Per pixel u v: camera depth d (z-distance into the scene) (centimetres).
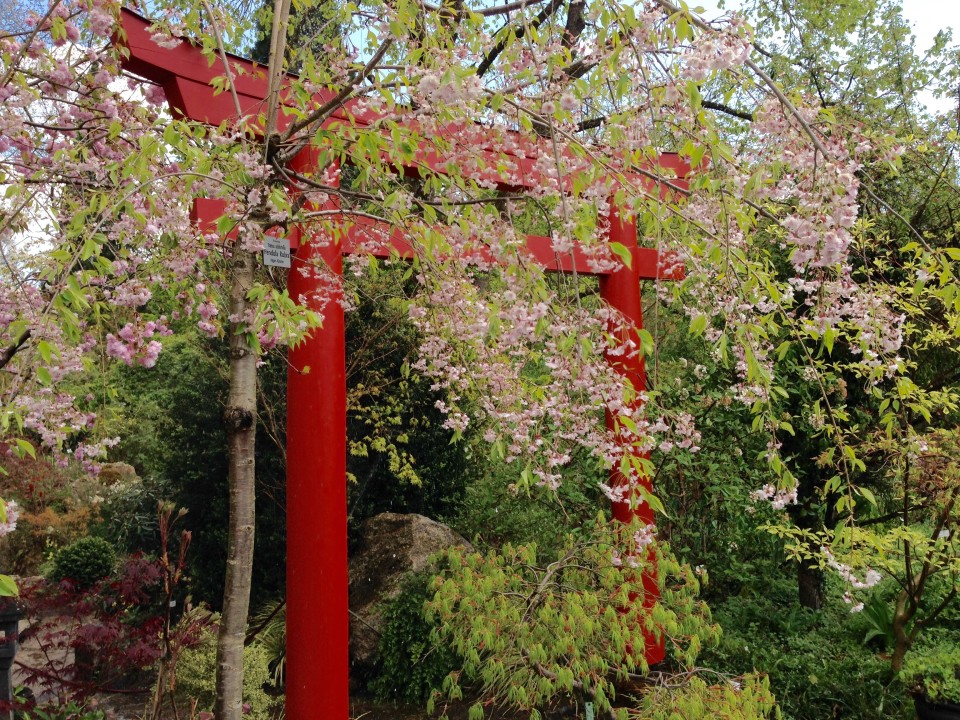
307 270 278
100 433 206
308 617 302
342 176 433
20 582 398
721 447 474
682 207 195
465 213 204
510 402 214
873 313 177
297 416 306
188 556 493
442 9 169
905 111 553
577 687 325
